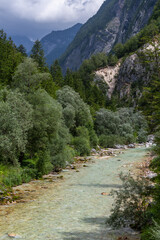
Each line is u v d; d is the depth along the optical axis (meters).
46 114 27.03
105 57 183.00
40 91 30.14
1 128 20.91
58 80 83.88
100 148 53.38
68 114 45.84
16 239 7.88
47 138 26.91
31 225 9.49
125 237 7.64
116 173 24.11
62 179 21.69
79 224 9.50
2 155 20.81
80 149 40.91
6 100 25.02
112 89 163.50
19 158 24.52
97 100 99.75
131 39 185.50
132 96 142.62
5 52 49.97
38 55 70.12
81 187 17.98
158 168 9.22
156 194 8.28
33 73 32.75
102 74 170.00
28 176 21.17
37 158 26.59
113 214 8.61
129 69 157.75
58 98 51.59
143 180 9.15
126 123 73.56
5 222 10.01
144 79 146.00
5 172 20.06
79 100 54.91
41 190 17.17
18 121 22.73
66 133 37.12
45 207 12.50
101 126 65.94
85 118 52.47
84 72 163.88
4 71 44.78
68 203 13.30
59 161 26.88
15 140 21.14
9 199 14.21
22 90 29.19
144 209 8.64
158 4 147.62
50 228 9.05
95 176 22.81
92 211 11.58
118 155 41.34
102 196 14.94
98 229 8.78
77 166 29.55
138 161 32.50
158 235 5.56
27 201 13.98
